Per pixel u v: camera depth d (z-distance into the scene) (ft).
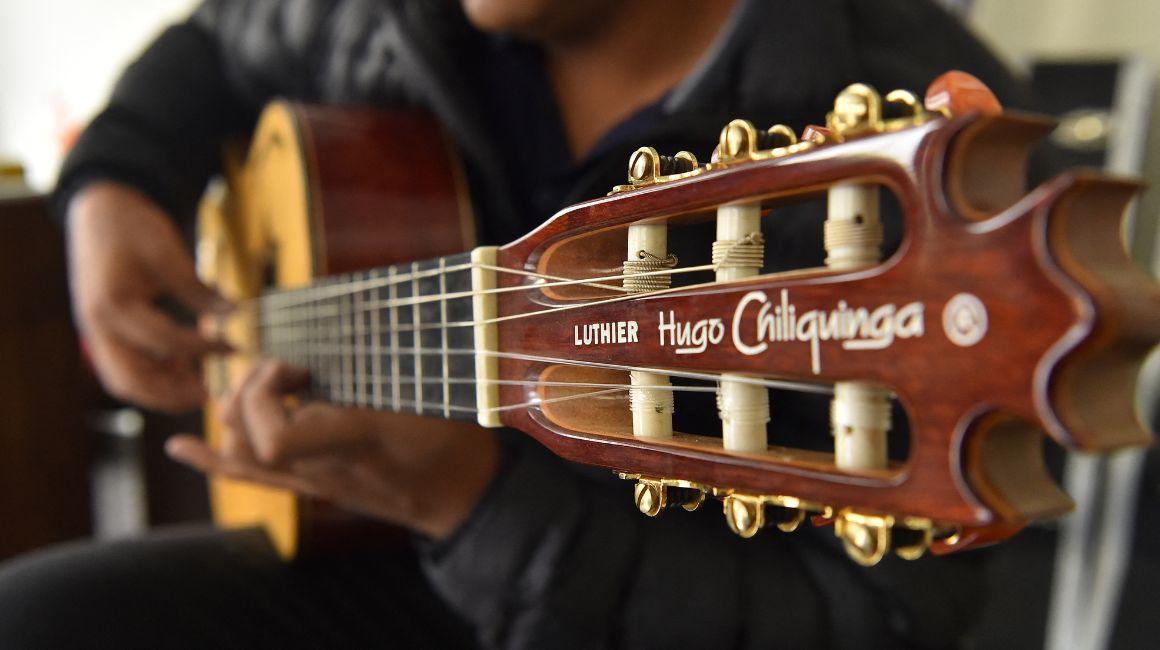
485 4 1.80
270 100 2.81
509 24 1.81
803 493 1.01
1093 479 2.95
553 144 1.95
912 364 0.96
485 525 1.55
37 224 3.63
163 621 1.95
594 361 1.17
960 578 1.55
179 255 2.49
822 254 1.49
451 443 1.56
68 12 5.42
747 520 1.04
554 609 1.52
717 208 1.07
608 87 1.91
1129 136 3.25
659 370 1.11
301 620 2.03
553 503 1.55
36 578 2.00
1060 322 0.87
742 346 1.05
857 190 0.99
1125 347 0.86
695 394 1.27
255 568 2.10
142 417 3.74
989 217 0.92
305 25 2.50
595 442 1.16
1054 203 0.88
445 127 2.07
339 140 1.99
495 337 1.29
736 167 1.04
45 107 5.69
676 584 1.53
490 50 2.02
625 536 1.56
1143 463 2.81
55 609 1.93
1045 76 3.38
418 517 1.60
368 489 1.62
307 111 2.05
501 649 1.58
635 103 1.90
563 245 1.23
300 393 1.83
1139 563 2.83
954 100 0.96
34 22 5.63
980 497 0.93
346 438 1.55
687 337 1.09
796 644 1.50
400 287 1.47
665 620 1.52
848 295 0.99
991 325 0.92
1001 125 0.94
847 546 0.99
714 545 1.59
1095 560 2.96
